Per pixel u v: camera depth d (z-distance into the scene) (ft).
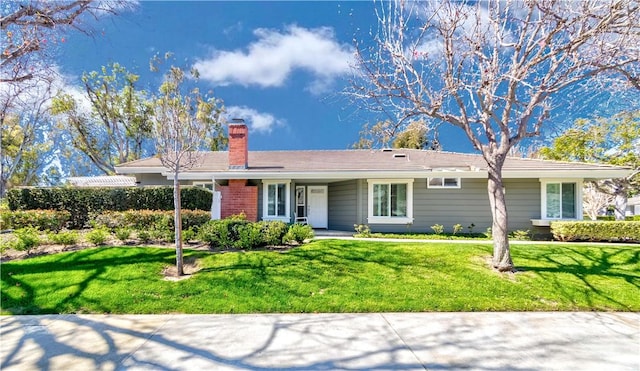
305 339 12.98
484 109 22.00
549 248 27.89
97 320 14.98
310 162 48.32
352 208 45.70
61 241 23.90
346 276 20.36
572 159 57.93
